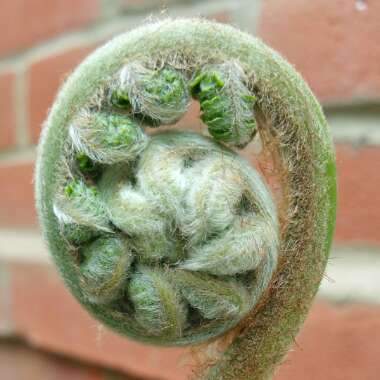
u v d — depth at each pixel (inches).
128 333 25.1
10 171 43.5
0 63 44.1
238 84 24.3
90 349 40.3
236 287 24.4
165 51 24.4
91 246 24.4
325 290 33.3
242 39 24.5
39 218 24.9
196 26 24.5
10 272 44.3
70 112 24.5
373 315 32.2
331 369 33.0
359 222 32.3
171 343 25.1
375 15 32.0
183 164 24.4
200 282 24.2
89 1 39.4
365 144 32.3
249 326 25.2
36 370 43.7
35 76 41.8
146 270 24.3
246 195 24.4
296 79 24.7
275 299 25.0
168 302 24.2
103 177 24.6
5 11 43.8
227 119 24.4
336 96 32.8
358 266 32.5
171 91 24.4
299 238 24.9
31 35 42.3
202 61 24.4
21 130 42.7
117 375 39.9
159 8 37.1
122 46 24.5
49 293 42.1
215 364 25.4
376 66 31.9
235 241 24.1
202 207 24.0
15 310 44.0
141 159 24.4
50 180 24.6
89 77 24.5
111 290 24.4
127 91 24.4
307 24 33.5
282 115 24.7
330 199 24.9
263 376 25.2
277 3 34.2
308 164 24.8
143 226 24.0
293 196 24.9
